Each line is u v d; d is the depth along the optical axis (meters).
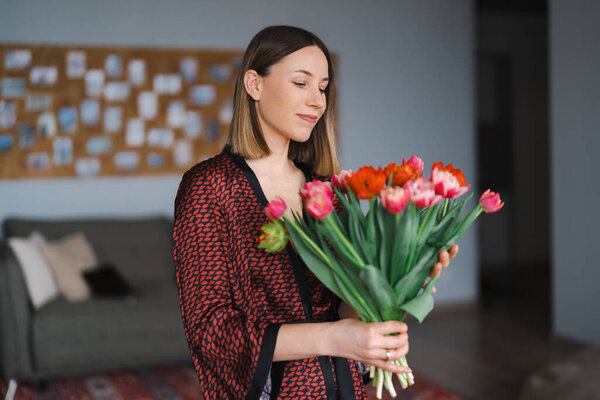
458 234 1.03
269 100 1.17
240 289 1.11
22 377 3.55
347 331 0.97
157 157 4.91
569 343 4.29
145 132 4.87
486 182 7.47
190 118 4.96
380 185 0.97
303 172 1.31
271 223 1.06
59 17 4.64
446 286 5.57
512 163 7.59
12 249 3.72
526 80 7.63
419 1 5.48
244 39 5.07
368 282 0.96
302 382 1.13
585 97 4.12
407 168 1.02
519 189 7.64
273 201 1.02
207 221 1.09
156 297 4.00
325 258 1.01
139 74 4.83
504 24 7.51
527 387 2.59
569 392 2.40
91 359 3.68
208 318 1.03
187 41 4.93
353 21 5.29
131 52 4.80
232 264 1.10
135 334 3.77
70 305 3.75
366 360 0.98
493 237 7.58
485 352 4.25
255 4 5.07
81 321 3.66
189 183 1.12
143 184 4.89
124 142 4.82
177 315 3.88
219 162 1.16
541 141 7.71
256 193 1.16
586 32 4.09
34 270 3.74
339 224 1.01
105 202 4.80
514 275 7.22
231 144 1.22
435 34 5.55
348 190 1.03
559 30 4.29
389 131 5.41
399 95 5.44
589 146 4.11
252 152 1.20
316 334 0.98
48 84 4.63
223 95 5.04
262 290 1.13
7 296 3.54
